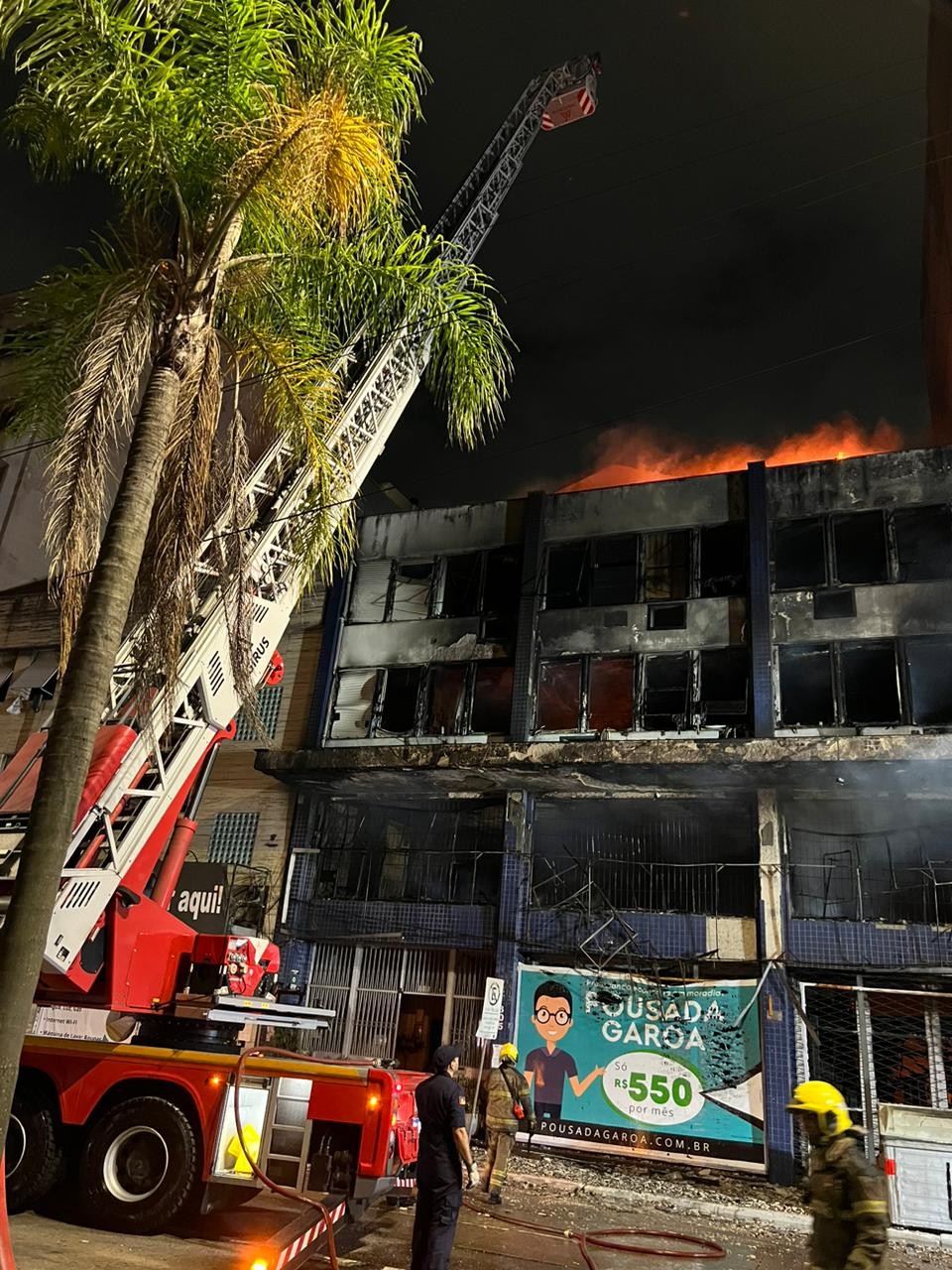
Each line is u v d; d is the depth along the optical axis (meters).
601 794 17.48
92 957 8.76
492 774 17.34
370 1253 7.46
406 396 13.52
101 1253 6.70
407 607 19.98
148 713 9.37
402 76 7.50
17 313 7.93
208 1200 7.44
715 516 18.19
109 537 5.41
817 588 16.81
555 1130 15.02
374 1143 7.44
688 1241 9.01
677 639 17.53
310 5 7.34
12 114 7.22
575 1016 15.68
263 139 6.84
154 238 7.15
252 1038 9.32
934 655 15.81
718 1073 14.52
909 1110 11.30
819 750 14.89
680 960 15.41
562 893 18.50
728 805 17.20
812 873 16.48
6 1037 4.44
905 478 16.95
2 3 6.22
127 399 6.37
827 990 14.84
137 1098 7.81
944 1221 10.72
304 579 9.10
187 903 14.59
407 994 17.34
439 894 18.75
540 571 19.05
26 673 21.88
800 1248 9.38
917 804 16.08
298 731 19.61
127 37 6.75
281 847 18.97
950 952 13.91
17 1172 7.95
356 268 8.56
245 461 7.69
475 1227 8.75
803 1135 13.92
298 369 7.82
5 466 26.42
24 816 8.56
